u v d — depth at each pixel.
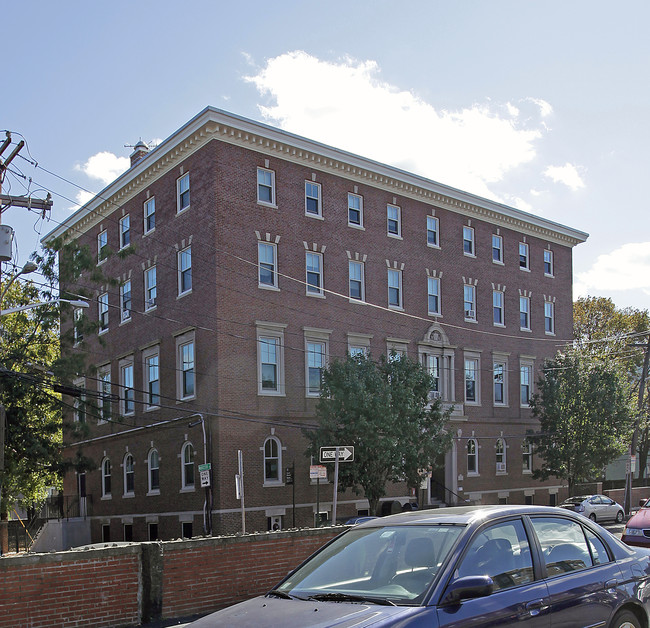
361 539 6.55
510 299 46.16
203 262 33.03
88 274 42.34
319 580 6.12
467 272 43.44
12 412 29.81
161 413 35.41
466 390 42.53
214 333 31.97
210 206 32.78
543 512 6.89
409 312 39.75
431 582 5.57
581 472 42.62
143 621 11.09
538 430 46.03
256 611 5.59
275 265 34.28
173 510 34.06
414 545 6.10
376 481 31.34
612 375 43.12
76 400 35.62
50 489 48.91
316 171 36.53
